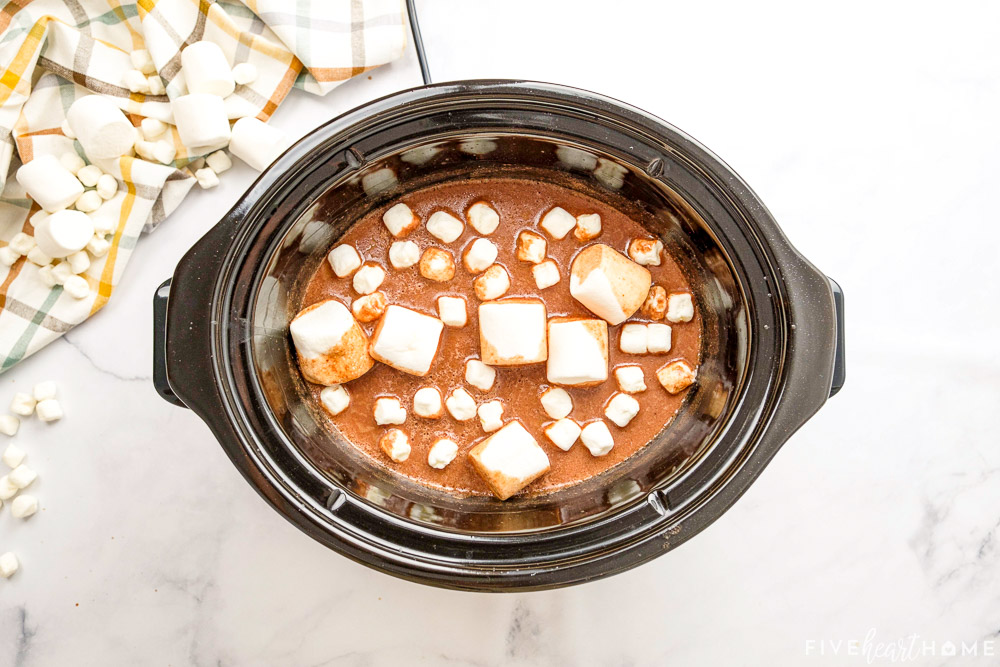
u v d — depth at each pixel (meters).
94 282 0.58
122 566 0.60
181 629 0.60
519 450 0.55
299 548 0.60
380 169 0.53
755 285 0.51
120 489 0.60
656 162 0.51
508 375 0.57
